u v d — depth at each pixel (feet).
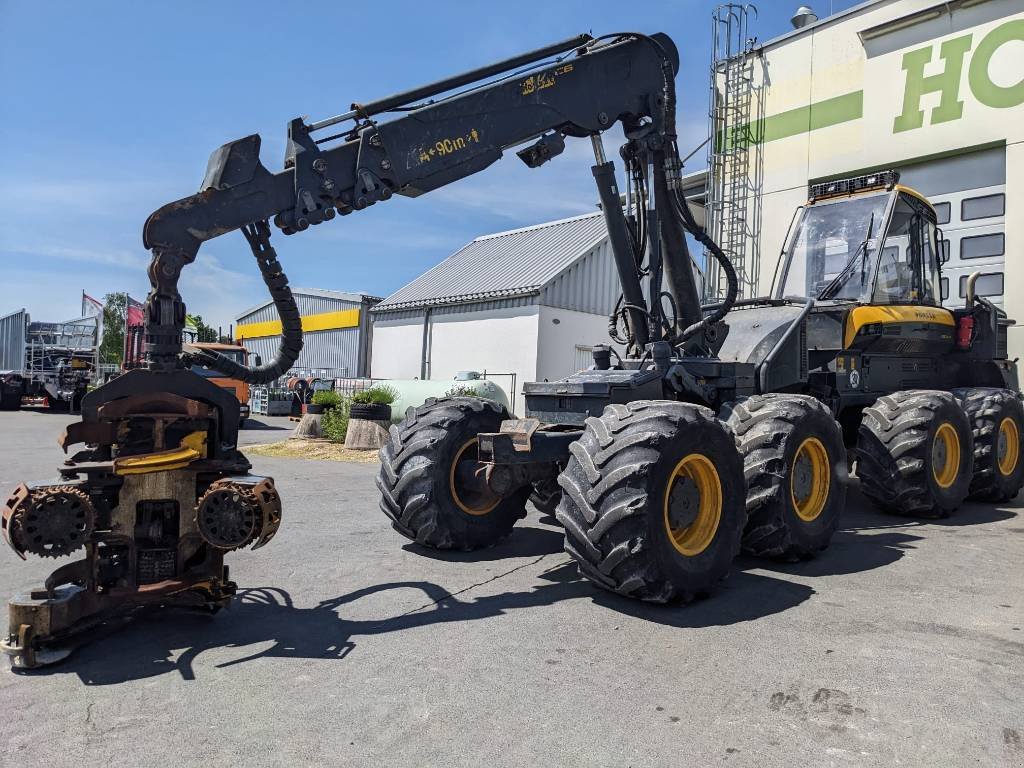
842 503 15.96
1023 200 34.91
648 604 12.09
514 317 59.93
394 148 12.67
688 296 17.61
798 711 8.27
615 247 16.76
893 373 22.31
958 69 37.17
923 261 22.54
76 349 70.03
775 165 45.03
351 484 25.64
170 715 8.01
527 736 7.61
